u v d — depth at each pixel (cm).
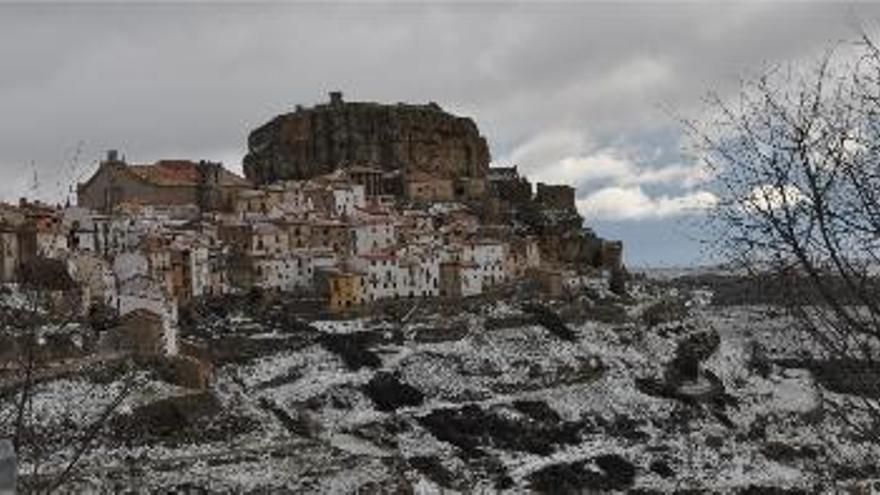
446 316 15788
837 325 1528
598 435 12888
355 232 18112
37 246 12381
